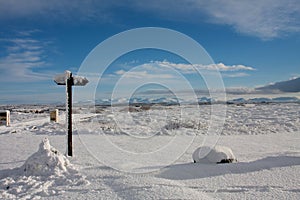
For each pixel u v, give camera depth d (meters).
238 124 14.49
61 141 9.38
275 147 8.01
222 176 4.54
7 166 5.69
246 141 9.38
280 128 12.96
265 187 3.96
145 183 4.08
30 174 4.80
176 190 3.74
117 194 3.77
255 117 18.50
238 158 6.15
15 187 4.22
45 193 3.95
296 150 7.32
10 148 7.98
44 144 5.21
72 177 4.63
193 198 3.46
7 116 15.07
